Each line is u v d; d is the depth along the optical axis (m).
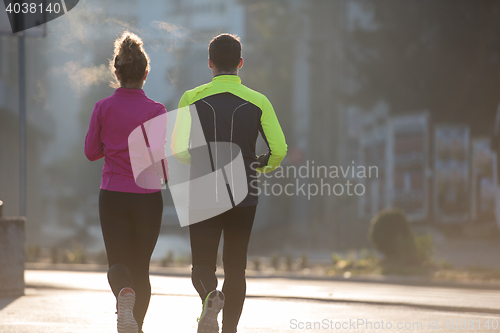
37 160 109.94
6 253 19.22
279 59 95.88
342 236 74.56
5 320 14.30
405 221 37.53
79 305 17.00
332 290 23.61
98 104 10.03
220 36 10.38
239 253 10.11
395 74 65.50
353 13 85.31
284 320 14.86
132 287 10.16
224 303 9.99
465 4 62.25
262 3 97.44
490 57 62.75
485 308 17.03
